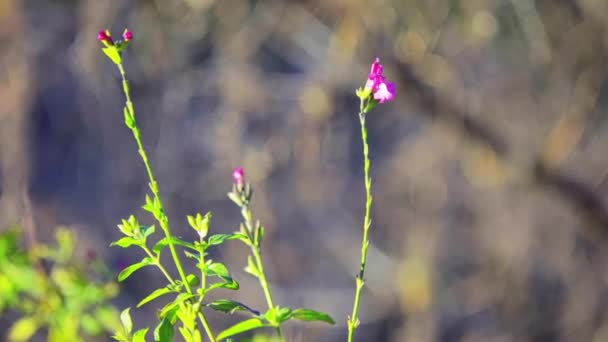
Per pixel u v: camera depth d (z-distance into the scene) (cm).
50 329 452
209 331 288
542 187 986
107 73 1038
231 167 1134
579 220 1014
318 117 1067
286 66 1227
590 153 1098
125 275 287
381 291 1356
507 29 1076
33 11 1035
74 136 1173
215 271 287
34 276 452
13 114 852
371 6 938
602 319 1201
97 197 1198
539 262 1244
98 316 452
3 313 479
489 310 1288
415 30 959
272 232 1260
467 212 1259
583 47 1010
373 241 1373
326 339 1343
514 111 1085
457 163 1251
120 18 1041
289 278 1309
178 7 1052
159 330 285
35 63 972
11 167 755
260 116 1124
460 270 1297
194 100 1216
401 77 942
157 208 286
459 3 1027
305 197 1189
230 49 1080
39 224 1022
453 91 984
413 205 1291
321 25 994
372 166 1375
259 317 282
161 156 1205
